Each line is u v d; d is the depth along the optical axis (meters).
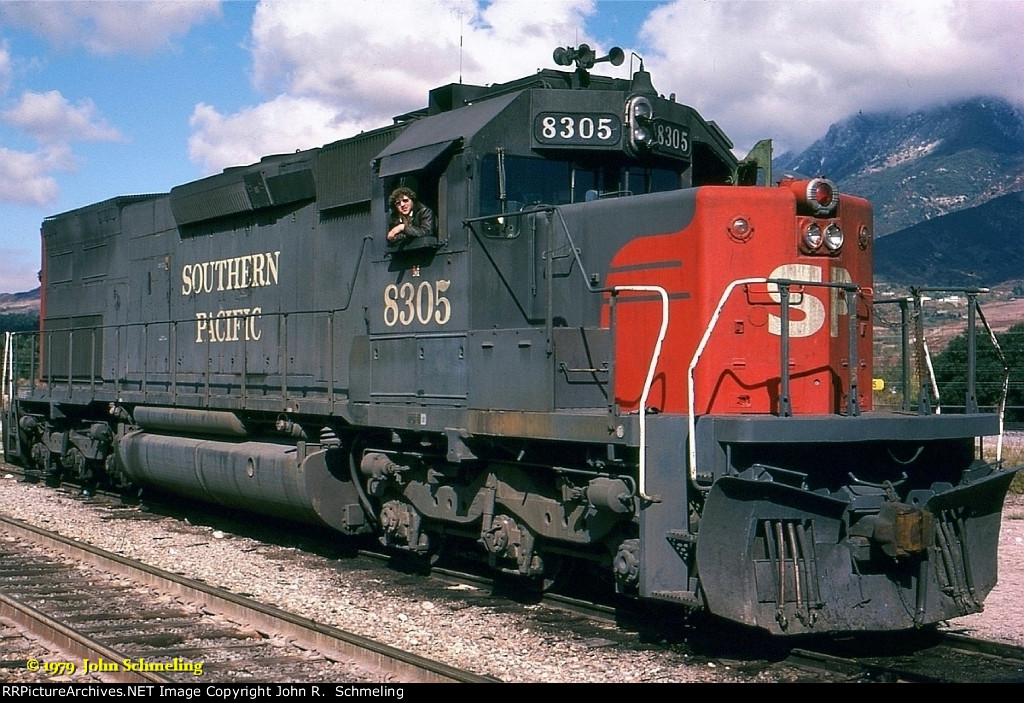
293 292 11.41
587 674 6.41
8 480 17.44
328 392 10.23
